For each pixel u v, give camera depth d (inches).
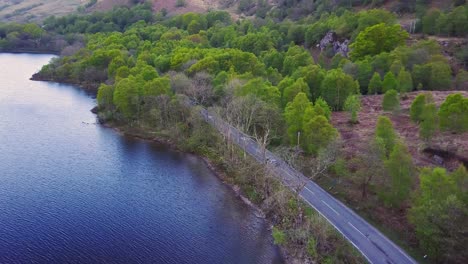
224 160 3759.8
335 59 5708.7
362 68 5012.3
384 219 2613.2
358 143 3469.5
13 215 2965.1
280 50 7244.1
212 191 3425.2
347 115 4271.7
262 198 3184.1
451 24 5984.3
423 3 7081.7
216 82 4785.9
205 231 2844.5
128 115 4766.2
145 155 4114.2
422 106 3558.1
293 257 2503.7
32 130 4640.8
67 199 3211.1
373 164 2746.1
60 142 4340.6
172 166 3880.4
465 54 5231.3
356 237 2437.3
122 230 2829.7
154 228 2864.2
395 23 6318.9
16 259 2493.8
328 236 2458.2
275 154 3555.6
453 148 3201.3
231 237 2775.6
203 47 7524.6
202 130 4210.1
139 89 4778.5
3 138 4352.9
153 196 3312.0
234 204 3216.0
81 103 5812.0
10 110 5315.0
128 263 2491.4
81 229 2827.3
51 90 6466.5
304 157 3449.8
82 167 3784.5
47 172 3646.7
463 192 2258.9
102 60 6761.8
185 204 3201.3
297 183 3036.4
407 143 3422.7
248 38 7180.1
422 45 5354.3
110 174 3671.3
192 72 5374.0
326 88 4471.0
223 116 4156.0
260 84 4079.7
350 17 6747.1
